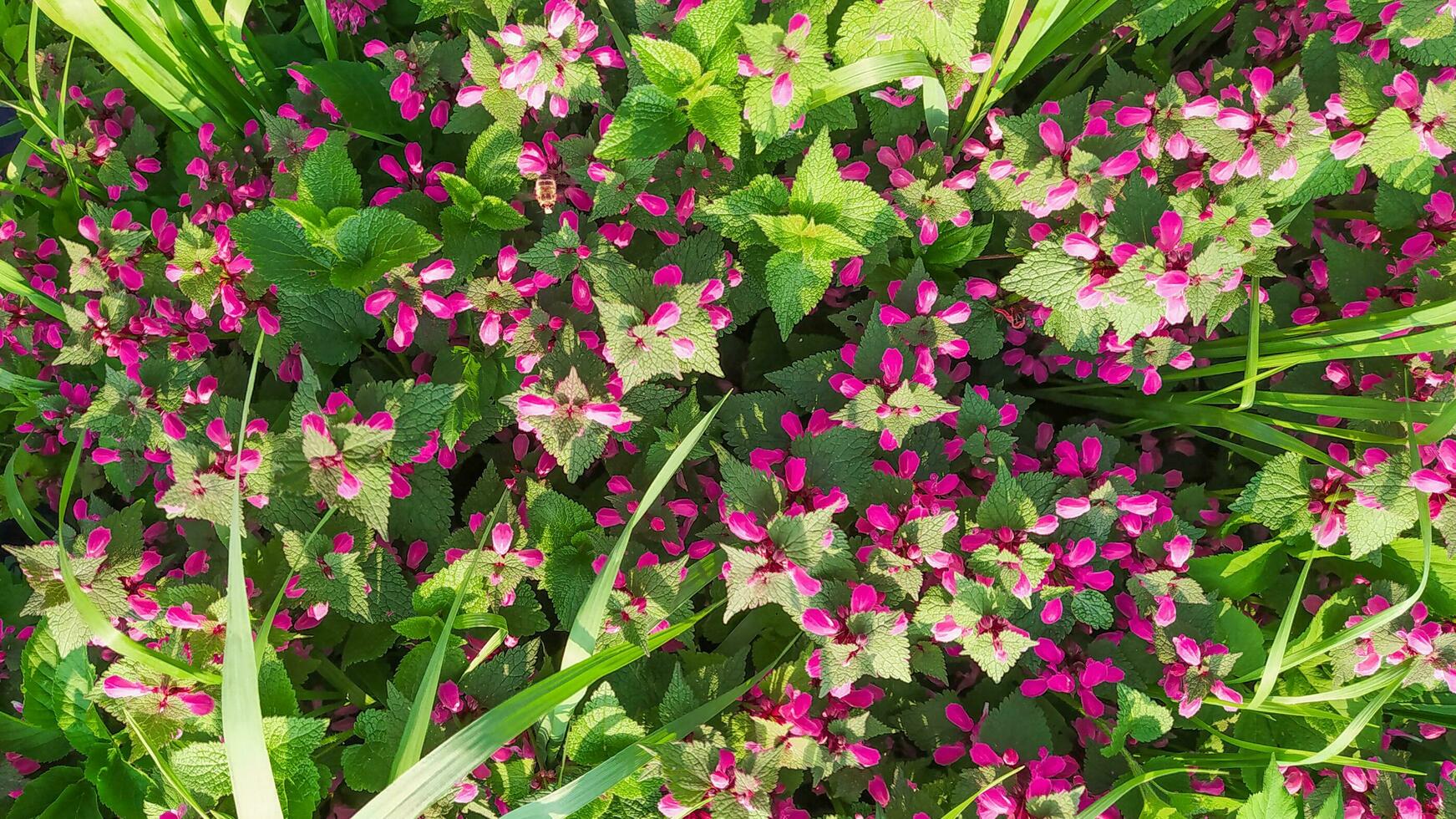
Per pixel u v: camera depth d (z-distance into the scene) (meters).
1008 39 0.68
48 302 0.73
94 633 0.63
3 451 0.78
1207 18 0.75
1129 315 0.66
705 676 0.68
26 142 0.75
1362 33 0.70
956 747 0.68
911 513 0.66
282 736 0.65
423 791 0.61
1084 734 0.69
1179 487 0.73
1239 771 0.69
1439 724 0.69
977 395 0.68
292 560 0.66
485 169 0.69
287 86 0.77
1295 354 0.67
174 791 0.65
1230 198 0.68
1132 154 0.67
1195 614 0.68
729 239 0.72
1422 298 0.67
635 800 0.67
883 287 0.71
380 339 0.74
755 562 0.64
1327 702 0.68
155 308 0.70
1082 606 0.67
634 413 0.68
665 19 0.69
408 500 0.69
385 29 0.80
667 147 0.68
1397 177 0.68
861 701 0.67
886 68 0.67
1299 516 0.68
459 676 0.67
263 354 0.70
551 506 0.68
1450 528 0.66
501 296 0.68
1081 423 0.76
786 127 0.68
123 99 0.77
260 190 0.74
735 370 0.75
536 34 0.67
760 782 0.65
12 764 0.71
